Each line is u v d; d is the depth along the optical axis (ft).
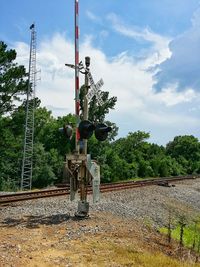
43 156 144.36
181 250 39.75
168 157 250.16
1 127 137.49
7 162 138.62
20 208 48.29
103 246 32.89
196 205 96.17
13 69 135.03
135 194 78.13
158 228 49.98
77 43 44.04
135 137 246.06
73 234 36.01
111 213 50.52
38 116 166.61
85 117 44.47
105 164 171.22
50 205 51.88
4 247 29.94
